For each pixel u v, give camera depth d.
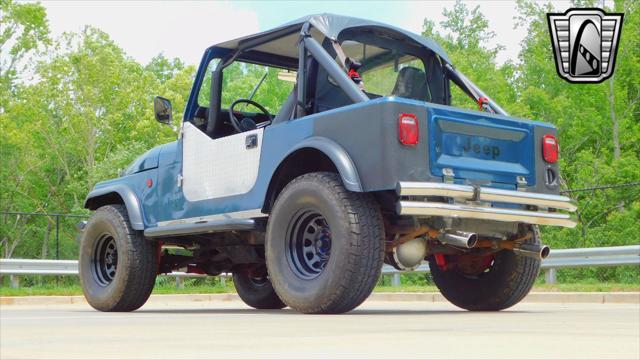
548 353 1.24
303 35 4.96
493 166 4.57
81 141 35.31
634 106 33.22
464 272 5.41
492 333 2.00
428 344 1.50
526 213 4.60
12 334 1.91
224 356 1.18
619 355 1.20
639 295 7.98
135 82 36.41
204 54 5.82
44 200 37.59
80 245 6.30
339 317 3.69
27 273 13.11
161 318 3.70
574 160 32.88
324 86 5.02
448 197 4.28
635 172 26.53
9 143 32.75
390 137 4.14
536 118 34.47
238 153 5.11
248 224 4.90
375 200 4.33
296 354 1.23
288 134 4.72
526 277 5.11
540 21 34.97
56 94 33.84
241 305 8.56
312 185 4.36
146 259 5.92
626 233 23.38
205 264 6.45
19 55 33.72
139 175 6.04
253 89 5.98
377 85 5.24
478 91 5.46
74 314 5.20
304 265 4.47
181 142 5.69
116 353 1.22
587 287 9.22
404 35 5.39
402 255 4.57
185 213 5.53
